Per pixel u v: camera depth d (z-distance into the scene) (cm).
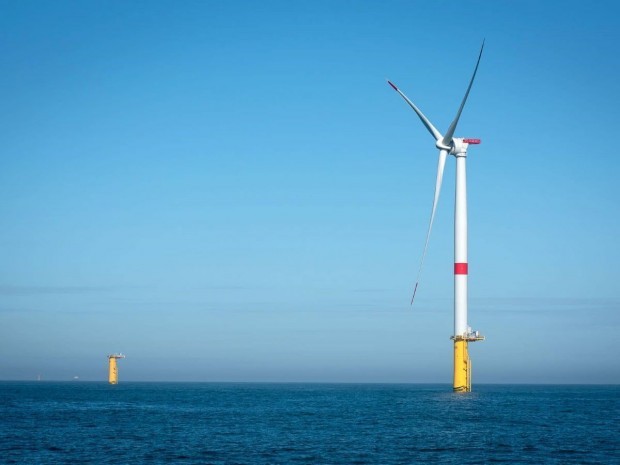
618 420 11712
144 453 7694
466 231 15262
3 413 13775
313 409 14762
